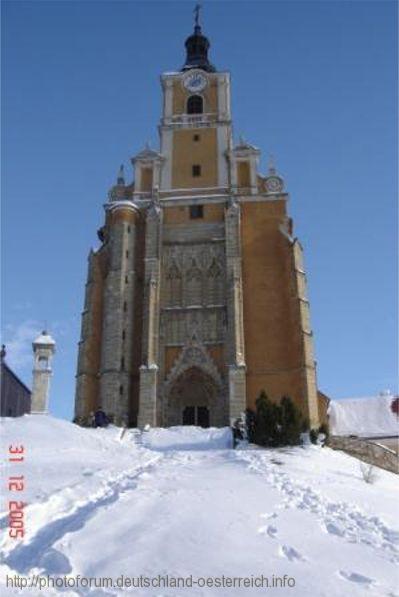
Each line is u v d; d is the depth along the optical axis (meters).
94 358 52.09
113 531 15.14
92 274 55.12
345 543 15.73
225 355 51.47
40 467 23.61
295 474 25.91
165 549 14.07
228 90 65.56
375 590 12.59
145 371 49.59
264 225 56.47
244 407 48.12
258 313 52.88
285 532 16.14
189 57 73.25
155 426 47.91
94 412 48.75
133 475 23.73
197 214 57.78
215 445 37.00
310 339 50.44
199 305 53.72
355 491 23.47
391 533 17.19
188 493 19.70
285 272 54.06
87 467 24.36
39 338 45.06
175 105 65.06
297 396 49.19
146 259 54.34
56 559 13.10
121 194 60.53
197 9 76.81
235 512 17.64
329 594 12.16
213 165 60.62
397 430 47.00
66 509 17.58
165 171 60.72
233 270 53.22
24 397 65.31
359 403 49.72
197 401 52.19
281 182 58.62
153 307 52.22
